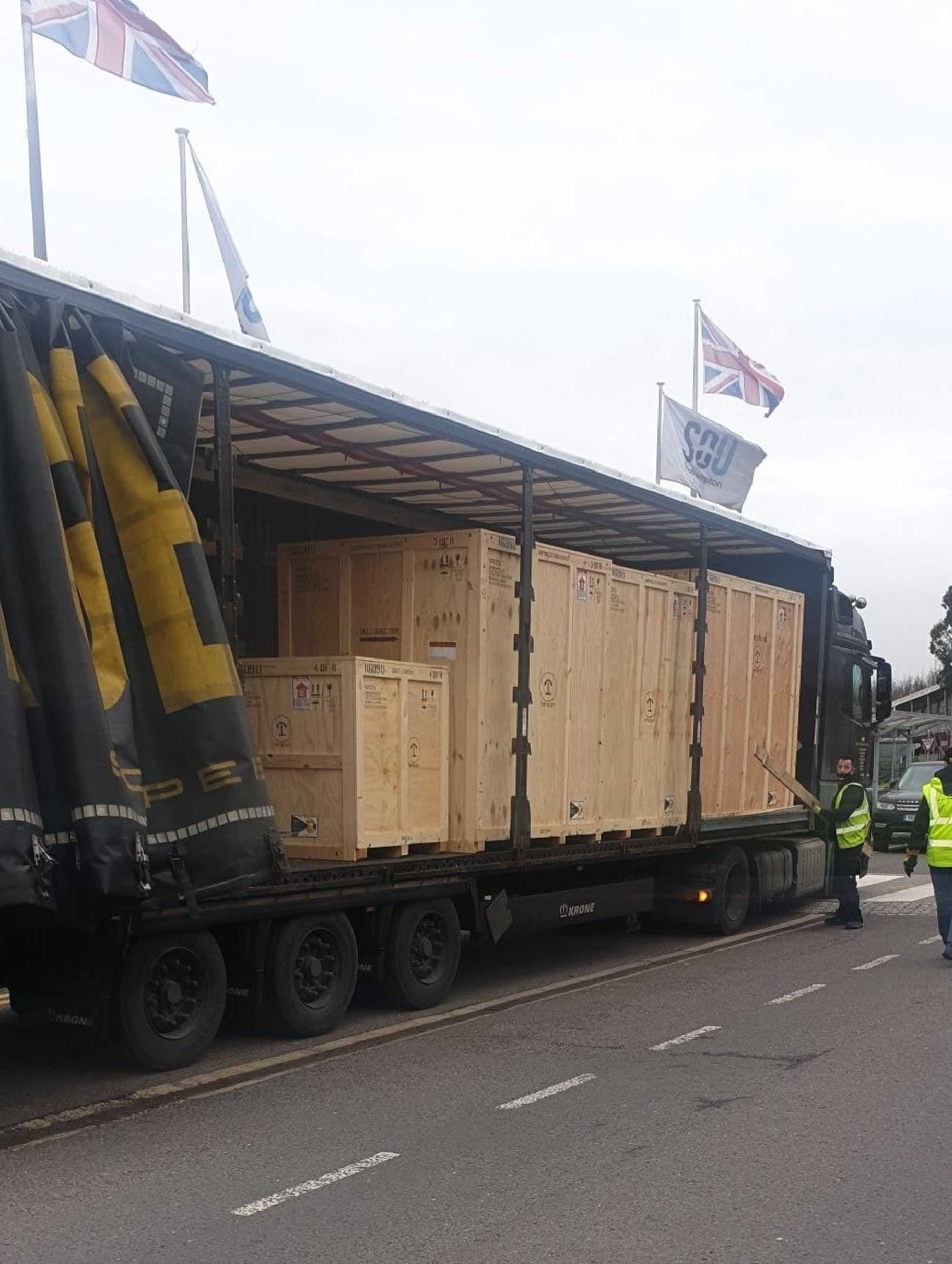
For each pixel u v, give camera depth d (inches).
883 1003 363.9
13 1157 224.7
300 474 414.0
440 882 354.9
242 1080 277.9
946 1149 229.6
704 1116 250.2
